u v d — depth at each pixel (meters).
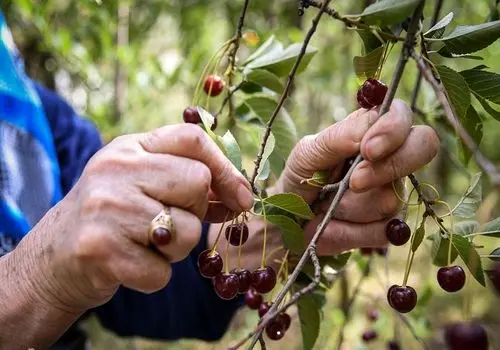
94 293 0.41
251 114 0.61
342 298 1.02
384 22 0.41
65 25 1.23
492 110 0.47
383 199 0.49
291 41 1.17
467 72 0.46
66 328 0.44
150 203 0.38
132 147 0.39
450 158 0.75
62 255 0.39
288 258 0.55
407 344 1.29
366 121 0.44
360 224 0.51
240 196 0.41
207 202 0.39
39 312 0.42
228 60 0.58
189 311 0.71
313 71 1.50
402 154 0.42
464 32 0.43
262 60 0.57
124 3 1.33
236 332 1.46
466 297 0.48
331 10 0.45
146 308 0.73
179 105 1.63
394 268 1.69
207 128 0.44
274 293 0.59
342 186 0.42
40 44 1.25
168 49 1.71
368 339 0.91
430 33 0.45
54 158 0.75
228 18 1.51
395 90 0.41
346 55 1.50
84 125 0.84
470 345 0.46
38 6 1.00
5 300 0.42
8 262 0.44
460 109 0.45
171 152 0.39
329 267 0.58
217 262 0.44
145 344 1.63
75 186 0.40
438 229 0.48
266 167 0.45
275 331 0.51
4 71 0.73
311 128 1.66
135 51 1.36
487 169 0.45
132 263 0.38
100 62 1.40
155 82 1.28
